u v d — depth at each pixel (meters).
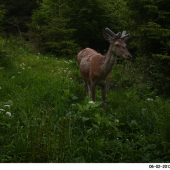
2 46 8.73
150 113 4.14
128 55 4.05
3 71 5.91
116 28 11.70
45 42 10.33
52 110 2.76
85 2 11.30
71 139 3.04
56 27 10.11
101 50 12.57
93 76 4.56
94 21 11.15
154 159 2.90
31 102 4.26
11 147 2.80
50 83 5.61
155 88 6.09
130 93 5.35
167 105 3.46
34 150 2.65
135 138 3.24
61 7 11.09
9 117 3.40
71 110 4.16
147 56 6.52
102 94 4.64
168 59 5.88
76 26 11.38
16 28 13.47
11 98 4.31
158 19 6.14
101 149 2.99
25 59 7.96
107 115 3.91
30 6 14.79
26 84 5.34
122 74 6.93
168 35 5.67
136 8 6.39
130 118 3.96
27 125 3.29
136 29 6.91
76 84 5.97
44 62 8.19
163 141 3.02
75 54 10.37
